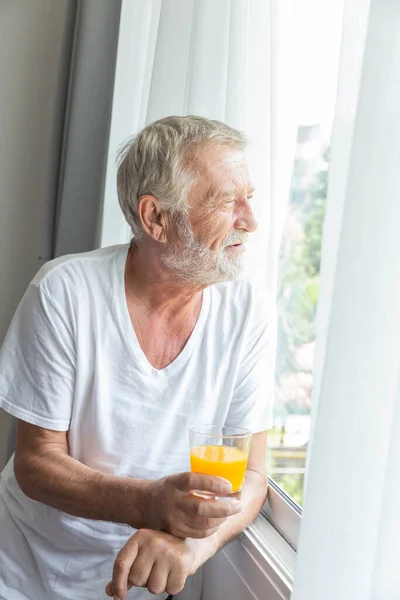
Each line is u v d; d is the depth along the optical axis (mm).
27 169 2648
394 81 824
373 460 865
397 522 850
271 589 1310
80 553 1467
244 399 1477
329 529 901
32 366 1385
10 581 1496
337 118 1009
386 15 827
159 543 1178
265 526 1505
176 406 1422
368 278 848
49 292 1379
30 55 2598
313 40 1460
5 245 2670
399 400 829
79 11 2242
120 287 1394
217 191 1288
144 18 2107
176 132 1315
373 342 852
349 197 860
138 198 1329
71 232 2275
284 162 1462
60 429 1400
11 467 1564
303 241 1673
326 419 894
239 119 1479
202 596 1692
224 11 1562
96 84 2201
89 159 2238
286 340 1750
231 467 1145
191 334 1410
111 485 1277
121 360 1394
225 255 1324
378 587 861
